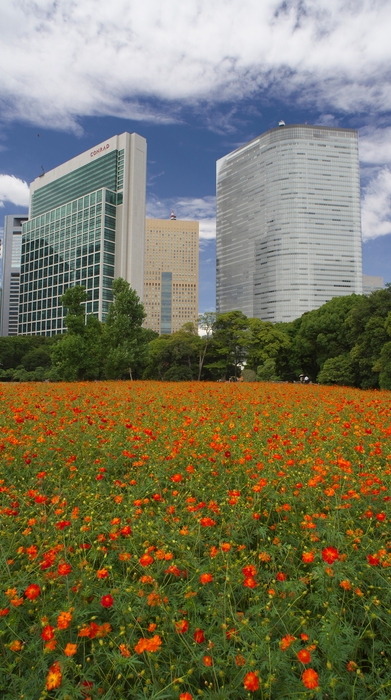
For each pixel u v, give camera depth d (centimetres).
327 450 491
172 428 589
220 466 444
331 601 231
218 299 14338
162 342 4572
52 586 247
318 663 202
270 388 1684
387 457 444
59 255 11119
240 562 267
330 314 3447
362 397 1281
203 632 215
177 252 17562
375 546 274
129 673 201
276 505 342
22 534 302
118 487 392
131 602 236
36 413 733
